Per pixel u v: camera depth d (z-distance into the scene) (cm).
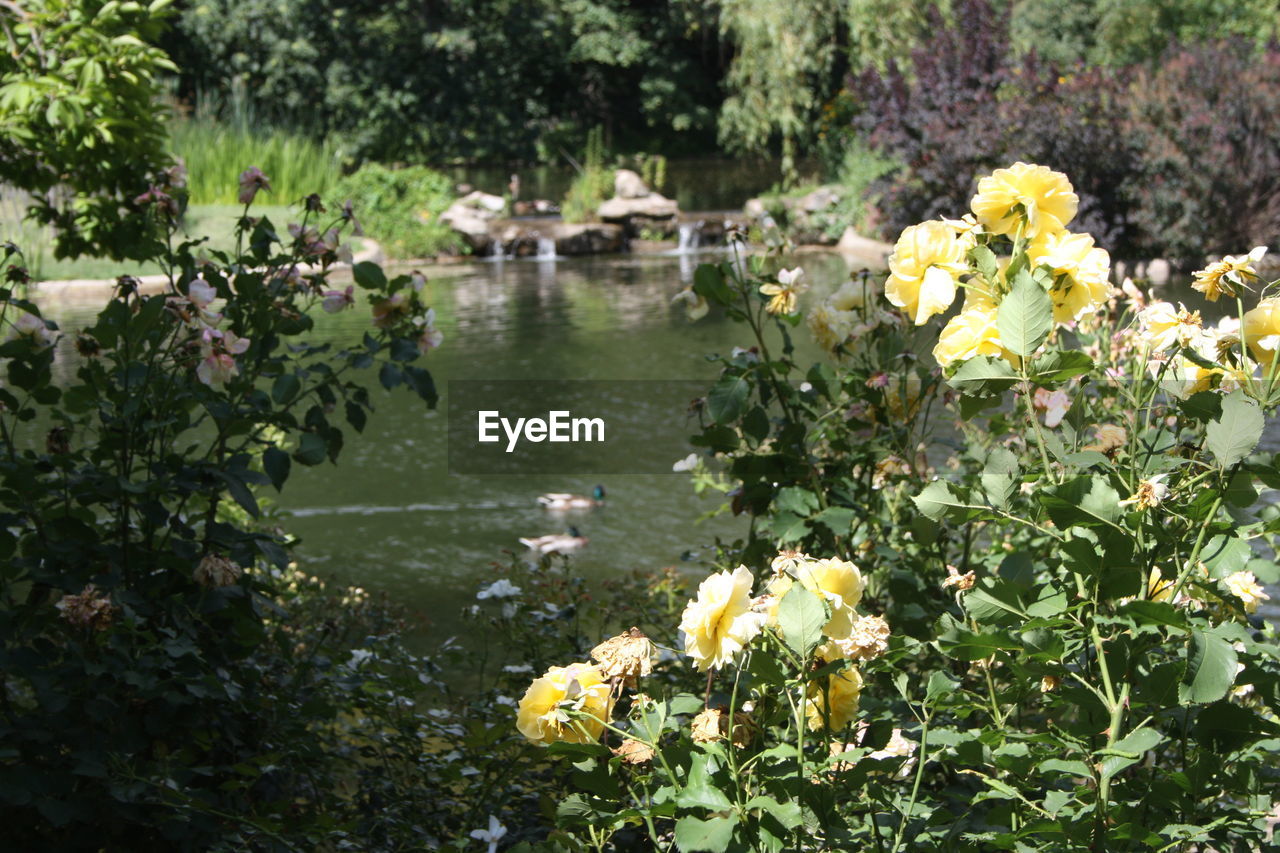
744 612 157
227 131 2267
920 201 1877
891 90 1956
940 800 213
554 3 3319
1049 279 168
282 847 251
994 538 318
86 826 259
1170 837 159
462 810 293
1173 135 1714
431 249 2152
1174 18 2362
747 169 3114
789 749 162
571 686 164
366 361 315
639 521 778
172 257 318
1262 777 186
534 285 1853
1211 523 164
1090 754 164
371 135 3031
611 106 3581
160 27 528
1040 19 2620
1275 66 1722
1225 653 152
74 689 255
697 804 154
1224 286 175
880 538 294
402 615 486
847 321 291
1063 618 164
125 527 280
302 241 323
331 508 812
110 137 490
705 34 3431
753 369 294
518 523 778
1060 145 1712
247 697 287
